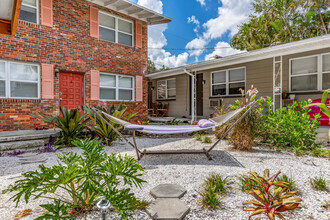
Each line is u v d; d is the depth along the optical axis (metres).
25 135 5.66
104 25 9.16
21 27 6.79
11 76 6.70
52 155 4.92
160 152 4.44
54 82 7.50
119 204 1.88
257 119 5.15
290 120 5.04
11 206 2.38
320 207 2.26
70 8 7.92
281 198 1.76
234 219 2.07
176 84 11.65
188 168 3.73
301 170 3.48
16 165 4.11
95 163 2.04
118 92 9.66
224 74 9.49
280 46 6.58
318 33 16.83
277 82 7.66
